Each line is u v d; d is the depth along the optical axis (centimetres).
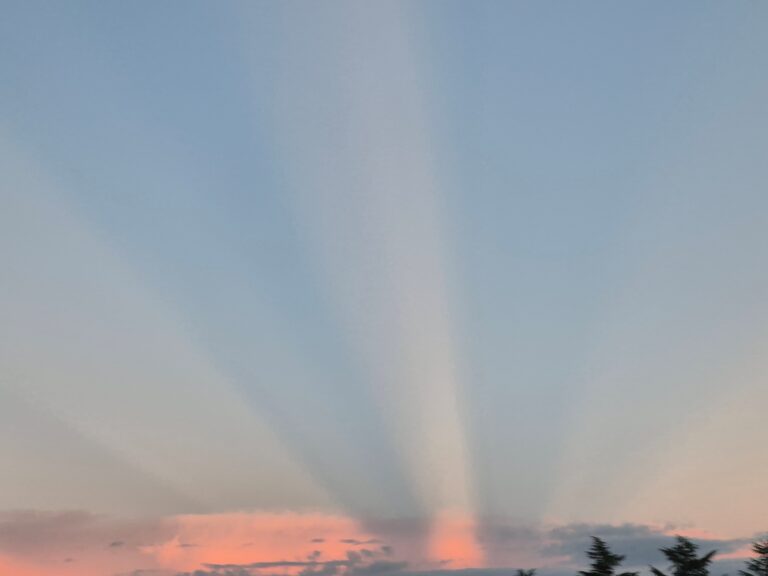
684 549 2291
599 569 2245
